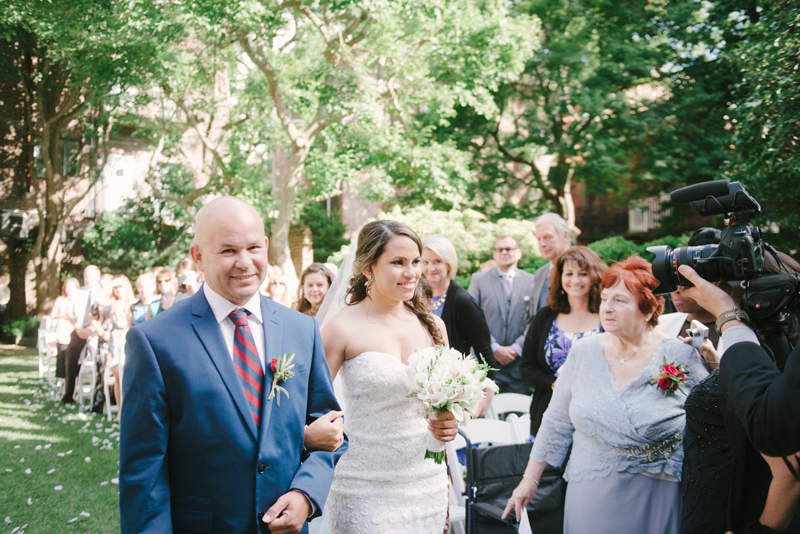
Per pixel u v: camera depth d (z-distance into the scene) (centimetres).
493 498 304
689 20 1395
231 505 175
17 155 1738
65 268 1805
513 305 541
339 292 320
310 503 183
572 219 1789
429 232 1204
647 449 233
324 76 1220
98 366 774
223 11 1001
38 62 1622
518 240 1240
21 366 1154
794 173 675
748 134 712
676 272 181
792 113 641
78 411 755
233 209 186
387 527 228
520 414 490
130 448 170
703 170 1403
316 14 1273
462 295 418
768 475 175
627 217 2206
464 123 1670
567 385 270
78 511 425
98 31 1138
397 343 252
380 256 248
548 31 1571
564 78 1562
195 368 178
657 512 230
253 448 180
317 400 207
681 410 236
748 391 151
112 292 721
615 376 251
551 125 1605
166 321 184
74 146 1845
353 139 1332
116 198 1908
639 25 1480
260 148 1836
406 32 1278
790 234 848
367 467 234
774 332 168
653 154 1443
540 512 298
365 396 238
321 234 1831
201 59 1338
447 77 1344
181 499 175
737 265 166
